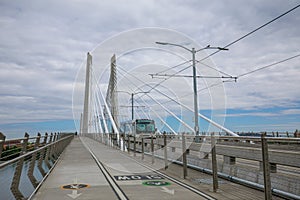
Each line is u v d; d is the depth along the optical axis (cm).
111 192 753
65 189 793
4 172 698
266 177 568
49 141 1347
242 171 880
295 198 638
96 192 753
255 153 858
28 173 855
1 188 684
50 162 1349
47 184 865
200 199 673
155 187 813
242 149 931
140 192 750
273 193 715
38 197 701
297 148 1220
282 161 755
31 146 950
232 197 686
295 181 661
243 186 823
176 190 772
